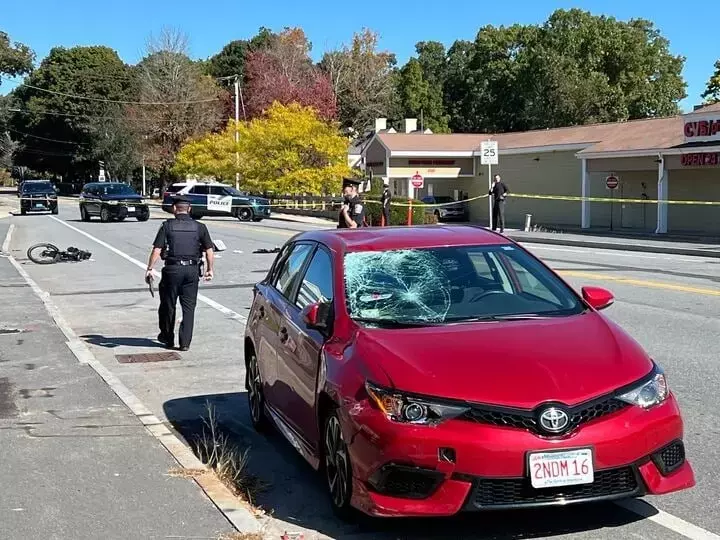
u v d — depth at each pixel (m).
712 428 6.52
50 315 13.02
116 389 8.16
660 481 4.45
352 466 4.56
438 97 92.75
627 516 4.83
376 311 5.35
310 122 48.97
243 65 98.50
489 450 4.16
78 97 98.62
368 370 4.58
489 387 4.30
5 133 101.19
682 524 4.70
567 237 29.75
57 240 30.12
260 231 33.16
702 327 10.89
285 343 5.98
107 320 13.17
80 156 98.31
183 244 10.38
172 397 8.29
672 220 33.84
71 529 4.71
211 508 5.01
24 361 9.49
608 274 17.25
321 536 4.73
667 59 69.00
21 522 4.82
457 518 4.86
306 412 5.41
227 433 7.06
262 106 70.62
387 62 81.44
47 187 49.22
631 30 68.00
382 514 4.34
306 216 47.22
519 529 4.68
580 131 40.12
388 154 45.84
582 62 67.88
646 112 67.56
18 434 6.64
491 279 5.70
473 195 46.62
